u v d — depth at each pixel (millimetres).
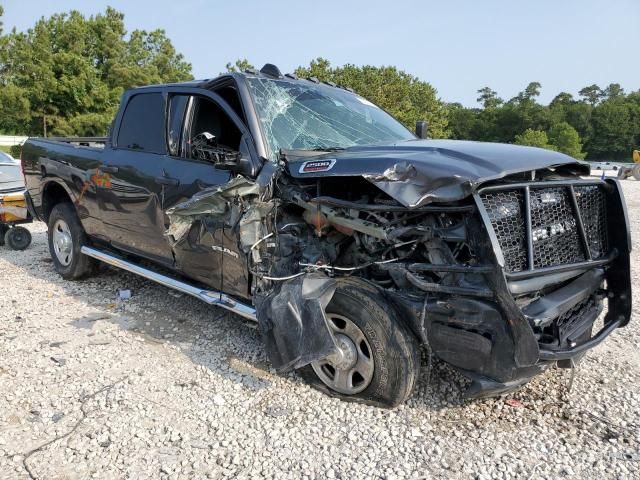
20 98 42719
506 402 3420
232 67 29062
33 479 2627
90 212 5398
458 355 2973
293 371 3766
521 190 2977
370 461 2797
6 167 8445
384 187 2953
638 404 3410
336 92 4945
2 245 8086
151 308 5121
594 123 96500
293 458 2822
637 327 4754
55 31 51438
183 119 4465
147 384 3607
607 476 2691
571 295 3111
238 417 3215
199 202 3703
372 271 3494
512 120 95188
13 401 3363
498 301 2762
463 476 2693
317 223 3453
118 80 50781
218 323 4727
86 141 6773
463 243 2924
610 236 3613
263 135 3865
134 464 2762
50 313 4969
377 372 3164
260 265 3582
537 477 2684
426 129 5402
